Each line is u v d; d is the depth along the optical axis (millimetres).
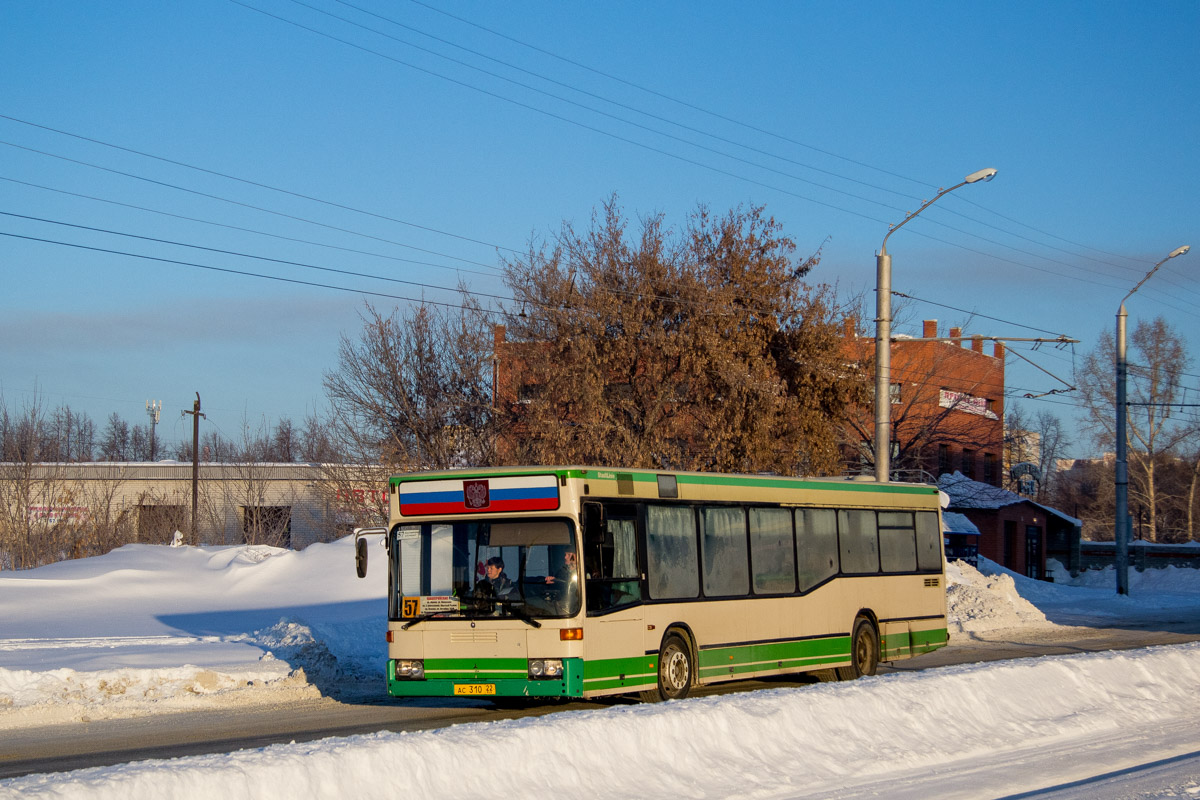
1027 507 59719
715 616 16125
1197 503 80500
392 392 43125
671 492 15742
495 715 14945
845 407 41562
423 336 43562
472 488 14391
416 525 14570
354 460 43844
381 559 33062
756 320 38969
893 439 50281
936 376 57031
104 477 52938
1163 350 72562
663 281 38500
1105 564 64250
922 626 20750
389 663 14367
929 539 21391
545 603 13828
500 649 13867
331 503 45562
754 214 39844
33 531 45750
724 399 37250
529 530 14109
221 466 53969
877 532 19969
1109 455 102000
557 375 37281
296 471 53906
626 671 14383
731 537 16750
